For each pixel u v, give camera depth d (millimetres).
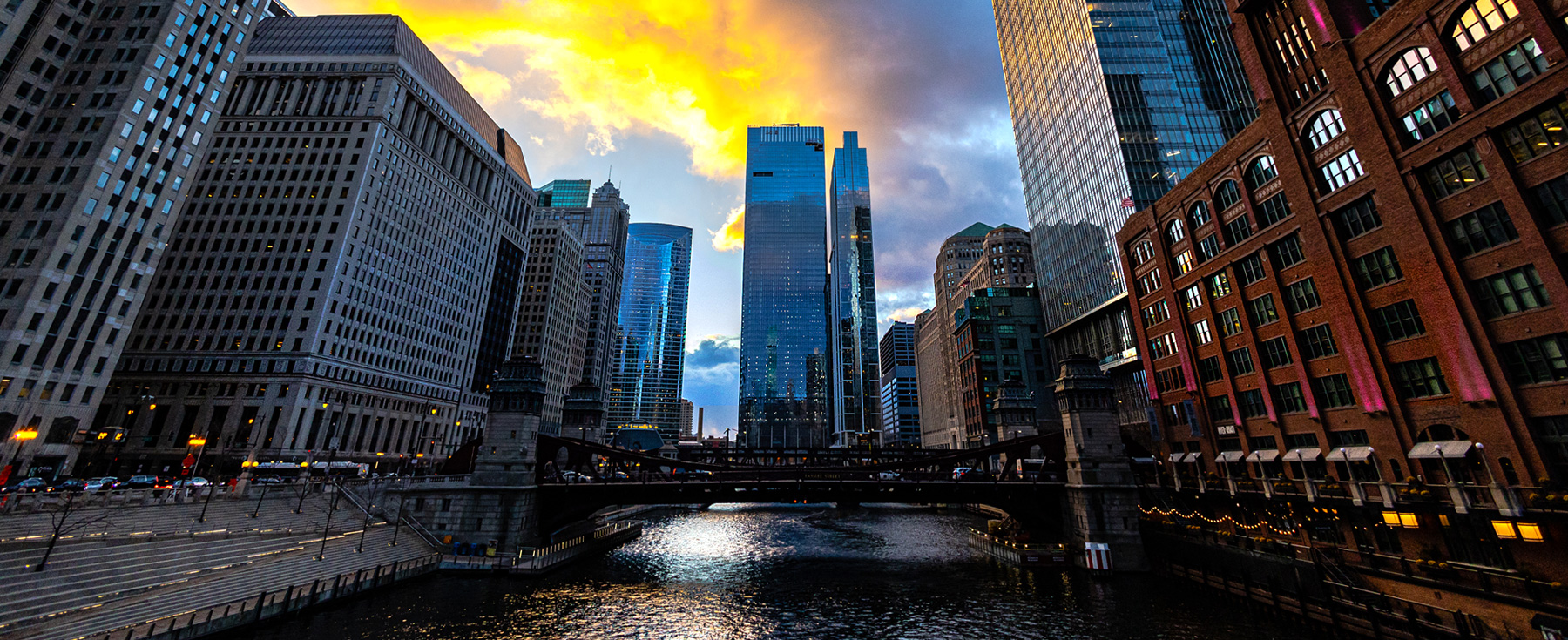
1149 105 89125
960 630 35281
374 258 104812
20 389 59875
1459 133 30078
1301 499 39406
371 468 100625
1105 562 47062
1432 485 31172
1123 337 80000
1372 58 34656
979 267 131000
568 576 47312
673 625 36031
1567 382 25906
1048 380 107562
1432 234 31453
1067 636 33688
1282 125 40938
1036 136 115562
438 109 125500
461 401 130875
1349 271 36375
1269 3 42625
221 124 106438
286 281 95062
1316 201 38469
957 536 75500
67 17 72750
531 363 53812
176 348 91562
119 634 24703
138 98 71688
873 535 76875
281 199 101062
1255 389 44781
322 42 117438
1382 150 33875
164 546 33000
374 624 33094
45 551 28438
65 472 63406
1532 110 27234
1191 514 51031
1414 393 32844
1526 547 27156
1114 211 85625
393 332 109375
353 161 103500
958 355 126438
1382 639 28594
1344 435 37312
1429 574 30375
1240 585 37938
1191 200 51344
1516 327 27859
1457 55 30469
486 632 33281
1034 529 56594
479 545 47875
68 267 64500
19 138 67688
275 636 29922
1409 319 33000
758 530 81625
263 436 85875
